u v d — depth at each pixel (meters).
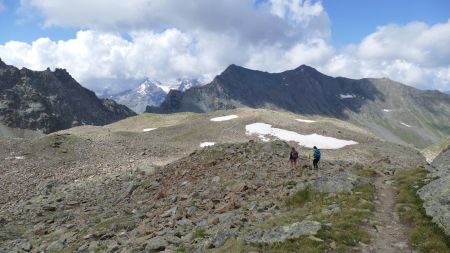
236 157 51.22
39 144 99.25
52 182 68.50
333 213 26.09
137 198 48.75
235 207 32.50
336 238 21.72
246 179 40.25
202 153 56.88
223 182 40.94
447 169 32.16
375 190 31.81
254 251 21.31
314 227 22.92
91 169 82.50
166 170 56.19
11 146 96.81
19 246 36.34
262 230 23.91
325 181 33.03
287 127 130.12
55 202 54.84
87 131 149.75
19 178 73.62
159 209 37.88
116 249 28.39
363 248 21.02
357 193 30.25
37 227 43.12
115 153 99.81
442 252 19.92
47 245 35.38
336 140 118.12
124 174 71.62
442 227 22.16
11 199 60.56
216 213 32.09
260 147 56.22
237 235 24.50
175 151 105.56
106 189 59.91
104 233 34.19
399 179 35.22
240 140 115.88
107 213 43.53
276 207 30.91
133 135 127.19
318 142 114.56
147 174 63.72
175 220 31.75
